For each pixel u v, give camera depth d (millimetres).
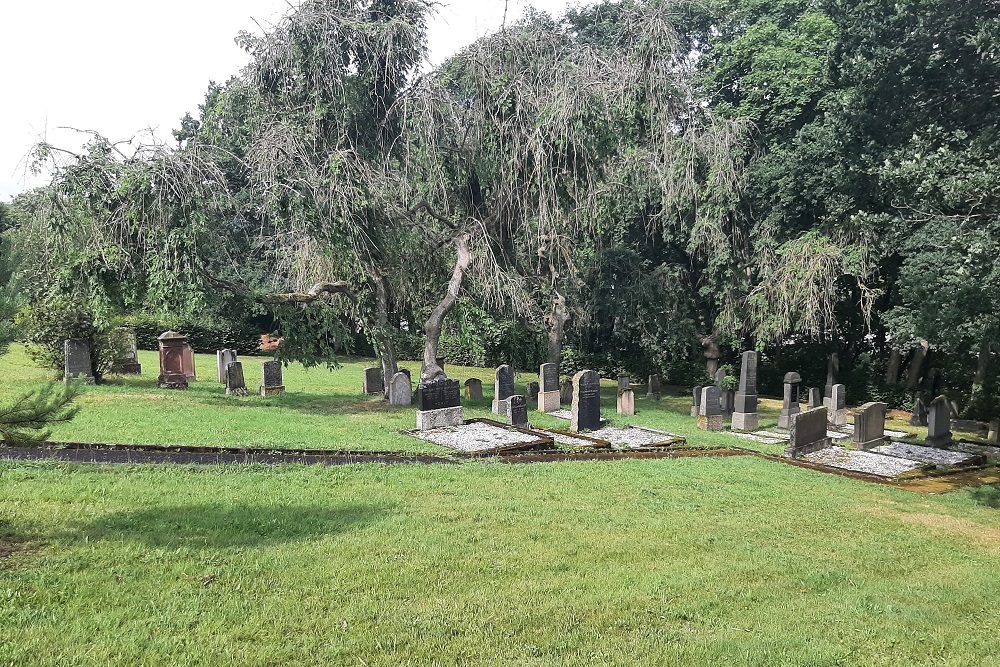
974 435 21297
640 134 24000
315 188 17484
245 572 6254
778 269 25203
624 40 27078
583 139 20234
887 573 7848
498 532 8094
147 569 6113
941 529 10117
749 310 27250
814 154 24969
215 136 20438
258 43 19484
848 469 14883
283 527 7625
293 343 20359
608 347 35156
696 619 6055
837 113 24094
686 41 32125
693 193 24000
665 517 9383
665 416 22938
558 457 14000
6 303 7293
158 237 17094
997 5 17781
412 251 21594
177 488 8906
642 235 31406
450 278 23078
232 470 10195
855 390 28797
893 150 21703
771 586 7000
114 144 17016
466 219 22047
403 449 13773
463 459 13039
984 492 13047
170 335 21859
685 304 30266
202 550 6684
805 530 9406
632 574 6980
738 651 5410
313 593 5938
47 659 4547
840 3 23000
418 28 20703
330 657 4910
